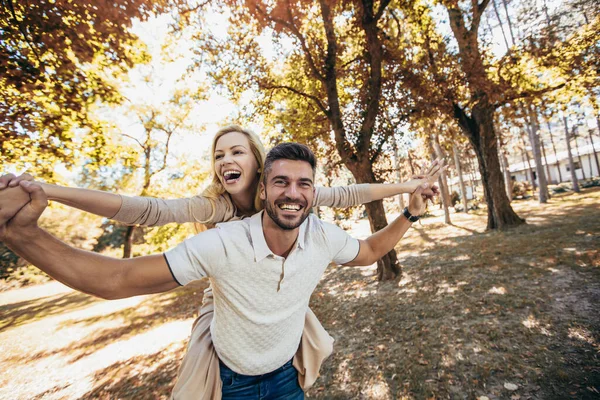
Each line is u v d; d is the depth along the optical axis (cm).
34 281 3172
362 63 955
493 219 1440
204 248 118
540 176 2314
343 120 940
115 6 496
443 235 1593
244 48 905
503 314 516
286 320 147
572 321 451
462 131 1480
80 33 521
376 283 881
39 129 707
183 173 2025
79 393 534
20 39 499
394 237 175
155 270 109
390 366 427
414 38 1242
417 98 986
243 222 136
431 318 557
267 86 955
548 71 1320
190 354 149
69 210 2850
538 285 612
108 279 101
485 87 1058
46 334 1041
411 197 174
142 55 859
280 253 139
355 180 909
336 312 702
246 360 146
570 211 1592
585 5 1152
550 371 354
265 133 1180
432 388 363
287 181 124
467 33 1264
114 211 130
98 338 884
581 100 1354
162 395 470
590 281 586
